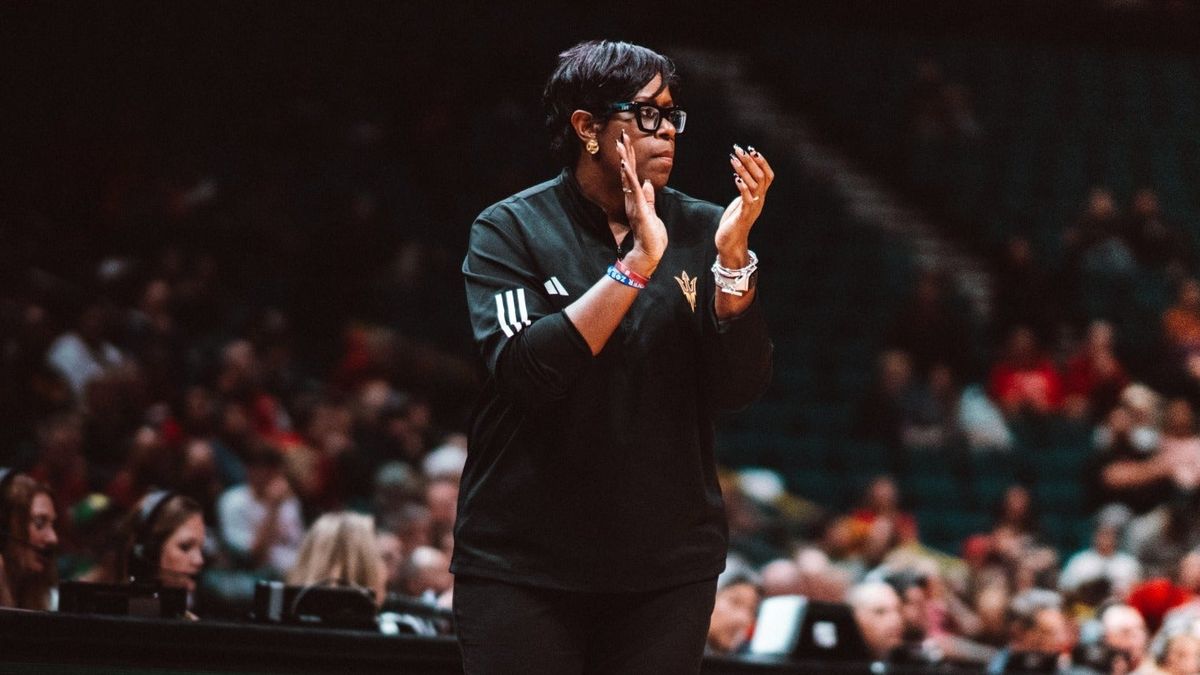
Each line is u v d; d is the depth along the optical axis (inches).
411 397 851.4
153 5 1167.6
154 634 262.2
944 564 751.1
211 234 959.6
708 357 218.1
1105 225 1175.0
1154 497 876.6
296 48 1206.9
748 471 914.7
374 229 973.2
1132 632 479.8
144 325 776.9
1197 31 1546.5
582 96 219.5
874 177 1312.7
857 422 956.6
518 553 212.8
